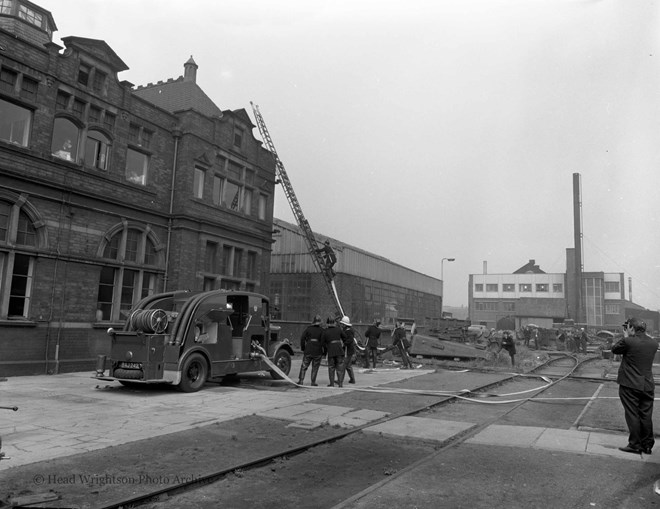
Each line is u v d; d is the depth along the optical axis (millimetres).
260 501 4895
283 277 35188
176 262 17578
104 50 15531
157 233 17328
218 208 19469
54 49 14000
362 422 8422
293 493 5133
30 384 11805
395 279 44156
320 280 33969
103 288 15422
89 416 8398
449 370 18859
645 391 6574
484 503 4703
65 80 14273
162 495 4910
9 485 4977
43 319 13516
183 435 7230
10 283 12852
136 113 16641
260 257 22078
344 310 34188
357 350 20406
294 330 27156
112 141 15727
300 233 34750
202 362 11836
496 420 9070
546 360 25266
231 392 11656
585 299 72250
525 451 6613
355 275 36312
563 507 4633
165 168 17734
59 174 13984
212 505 4770
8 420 7969
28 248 13203
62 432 7242
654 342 6770
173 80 22594
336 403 10344
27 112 13453
